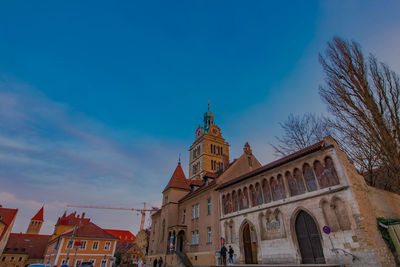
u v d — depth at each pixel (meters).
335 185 17.47
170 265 34.81
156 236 44.72
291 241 19.00
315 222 17.95
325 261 16.64
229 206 27.42
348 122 23.53
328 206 17.56
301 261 18.09
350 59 22.41
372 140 20.66
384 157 20.30
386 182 23.50
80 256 55.47
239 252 23.80
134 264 63.94
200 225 32.19
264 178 23.50
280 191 21.55
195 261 30.72
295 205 19.72
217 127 89.69
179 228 35.53
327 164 18.52
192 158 87.56
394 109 20.11
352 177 17.56
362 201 16.66
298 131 38.84
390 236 16.00
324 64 24.44
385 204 19.09
